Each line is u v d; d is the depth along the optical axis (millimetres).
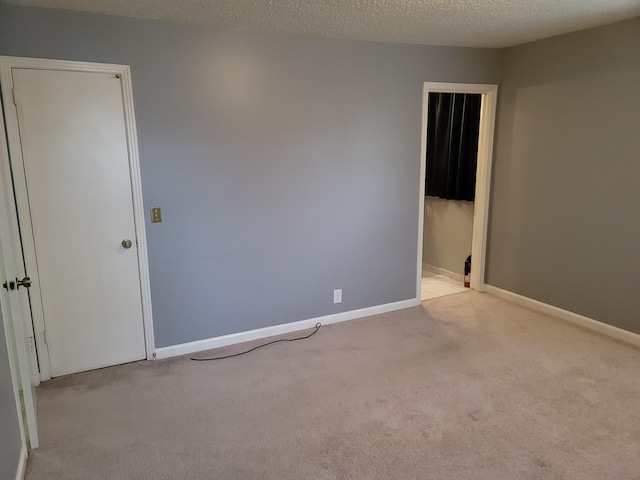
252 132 3262
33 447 2252
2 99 2572
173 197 3096
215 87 3086
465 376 2955
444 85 3961
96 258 2965
